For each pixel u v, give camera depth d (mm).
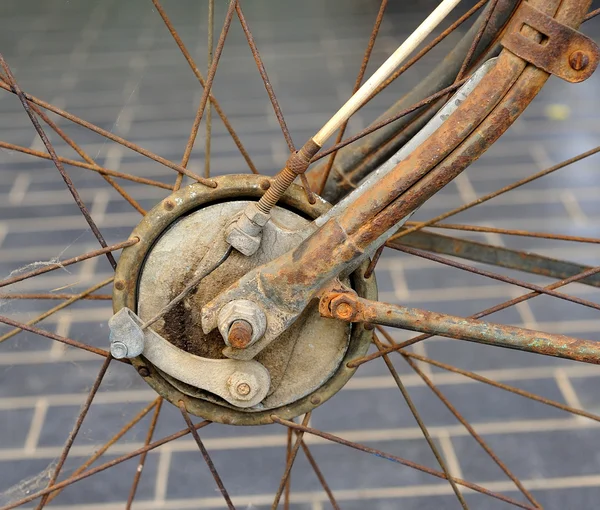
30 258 1084
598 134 1363
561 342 554
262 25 1739
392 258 1146
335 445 901
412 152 539
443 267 1124
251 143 1315
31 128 1357
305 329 581
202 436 918
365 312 552
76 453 880
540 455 875
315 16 1755
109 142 1321
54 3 1854
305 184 567
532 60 521
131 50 1631
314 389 591
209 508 844
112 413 929
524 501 840
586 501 836
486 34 604
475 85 538
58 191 1216
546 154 1314
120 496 852
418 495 851
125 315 559
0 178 1242
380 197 539
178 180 582
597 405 928
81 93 1469
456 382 963
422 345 1016
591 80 1513
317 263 545
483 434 901
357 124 1360
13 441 891
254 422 598
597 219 1175
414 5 1771
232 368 573
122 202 1190
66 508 840
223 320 550
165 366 573
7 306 931
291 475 869
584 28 1625
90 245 1111
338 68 1551
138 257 570
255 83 1507
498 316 1036
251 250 557
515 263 711
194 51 1617
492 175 1274
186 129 1357
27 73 1539
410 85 1462
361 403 948
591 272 604
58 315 1022
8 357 987
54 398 940
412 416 928
